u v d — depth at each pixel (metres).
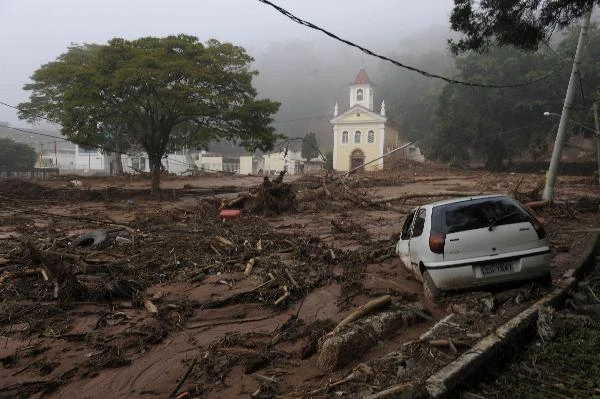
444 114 60.97
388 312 6.18
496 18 12.15
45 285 8.25
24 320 6.98
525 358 5.16
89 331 6.57
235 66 29.02
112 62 26.47
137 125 31.20
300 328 6.51
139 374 5.26
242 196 21.50
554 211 17.80
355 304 7.53
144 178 48.16
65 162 82.31
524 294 6.57
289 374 5.09
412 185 39.03
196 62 27.30
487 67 56.31
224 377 5.09
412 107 95.88
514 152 58.69
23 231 16.06
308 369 5.19
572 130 51.81
